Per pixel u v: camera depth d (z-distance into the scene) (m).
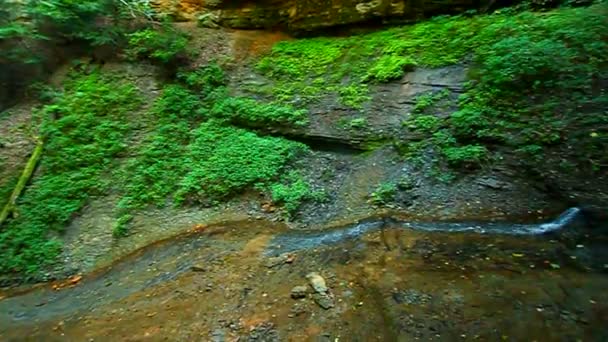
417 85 8.06
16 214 6.88
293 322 4.24
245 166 7.57
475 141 6.67
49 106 8.45
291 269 5.28
